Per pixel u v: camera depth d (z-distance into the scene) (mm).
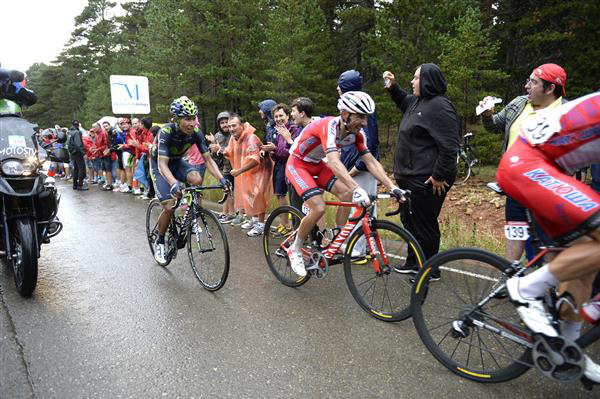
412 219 3709
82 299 3637
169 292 3795
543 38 11352
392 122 13539
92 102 36781
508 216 3229
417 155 3582
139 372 2518
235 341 2889
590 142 1970
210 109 22078
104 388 2361
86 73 50625
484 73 10945
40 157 3684
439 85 3467
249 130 5676
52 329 3070
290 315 3299
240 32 18859
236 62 18312
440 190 3535
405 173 3654
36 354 2721
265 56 18469
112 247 5320
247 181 5738
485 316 2352
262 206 5773
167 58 20688
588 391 2289
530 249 3189
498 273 2361
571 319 2162
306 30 16688
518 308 2113
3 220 3523
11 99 3879
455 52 10742
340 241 3467
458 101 10953
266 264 4602
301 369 2539
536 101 3188
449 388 2348
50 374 2496
